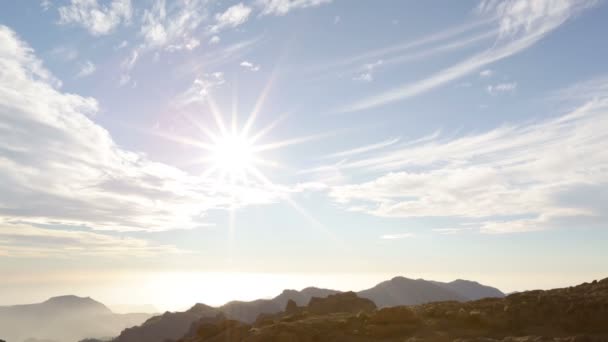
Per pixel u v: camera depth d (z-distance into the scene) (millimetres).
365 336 41125
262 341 40906
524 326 39938
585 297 42500
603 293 43219
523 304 42594
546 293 47188
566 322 39094
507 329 39906
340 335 41750
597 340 33562
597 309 39500
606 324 38062
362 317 45406
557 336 37062
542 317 40594
